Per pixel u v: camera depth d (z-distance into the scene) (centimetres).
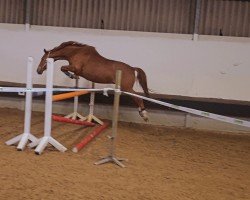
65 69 606
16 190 307
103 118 716
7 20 760
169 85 712
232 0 702
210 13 711
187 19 718
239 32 708
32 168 369
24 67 746
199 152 515
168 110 698
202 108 679
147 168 408
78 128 603
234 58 688
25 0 746
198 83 703
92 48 616
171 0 718
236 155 516
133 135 592
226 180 389
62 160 408
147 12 725
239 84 691
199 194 335
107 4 731
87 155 441
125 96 699
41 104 730
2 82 742
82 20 741
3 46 748
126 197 312
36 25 741
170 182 364
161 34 705
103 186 334
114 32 716
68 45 606
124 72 606
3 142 469
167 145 543
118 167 401
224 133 677
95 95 709
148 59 712
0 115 664
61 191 313
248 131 685
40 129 567
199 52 696
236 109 672
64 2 741
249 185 378
